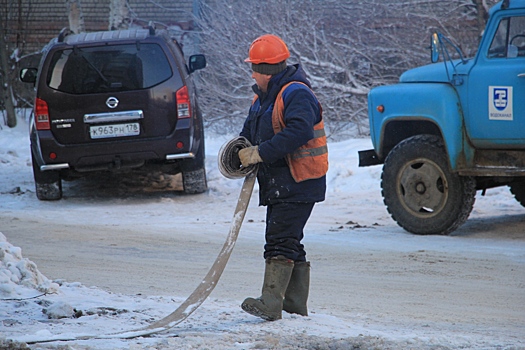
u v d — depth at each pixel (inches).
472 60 1359.5
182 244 1294.3
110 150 1754.4
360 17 3048.7
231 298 874.1
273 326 639.1
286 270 661.9
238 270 1077.8
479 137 1342.3
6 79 3378.4
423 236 1382.9
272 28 3014.3
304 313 709.9
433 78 1396.4
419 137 1401.3
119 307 723.4
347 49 3021.7
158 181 2129.7
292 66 671.8
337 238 1371.8
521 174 1305.4
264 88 668.7
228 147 645.3
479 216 1601.9
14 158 2615.7
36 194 1909.4
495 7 1334.9
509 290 968.3
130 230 1440.7
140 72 1763.0
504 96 1312.7
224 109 3174.2
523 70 1296.8
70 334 575.2
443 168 1373.0
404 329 728.3
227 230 1456.7
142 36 1784.0
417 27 2952.8
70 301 743.1
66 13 3850.9
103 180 2139.5
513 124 1309.1
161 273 1038.4
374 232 1437.0
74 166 1766.7
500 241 1326.3
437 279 1032.8
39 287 784.3
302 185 658.8
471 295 936.3
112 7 3686.0
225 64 3107.8
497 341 653.3
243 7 3129.9
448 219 1374.3
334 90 2942.9
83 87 1754.4
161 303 761.6
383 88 1445.6
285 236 663.1
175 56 1796.3
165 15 3740.2
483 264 1132.5
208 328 629.0
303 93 647.1
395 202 1419.8
